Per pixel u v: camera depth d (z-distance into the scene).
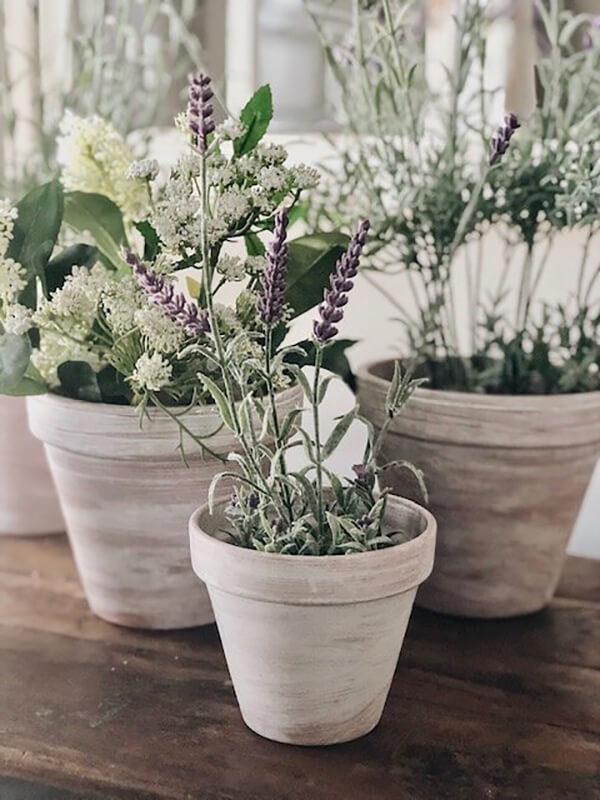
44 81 1.18
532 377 0.88
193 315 0.59
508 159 0.82
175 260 0.71
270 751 0.64
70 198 0.76
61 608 0.84
